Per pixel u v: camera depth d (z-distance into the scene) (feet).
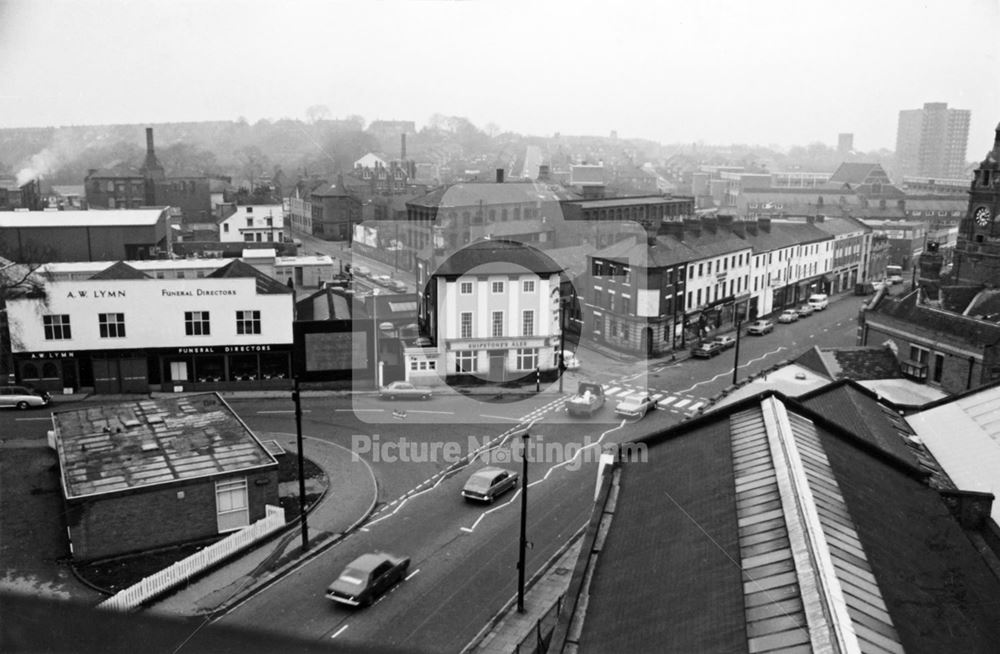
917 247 375.66
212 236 320.91
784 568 50.03
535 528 106.63
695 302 225.97
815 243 300.40
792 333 242.17
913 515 65.77
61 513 106.42
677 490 68.13
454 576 93.91
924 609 49.90
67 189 404.57
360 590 86.89
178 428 116.78
